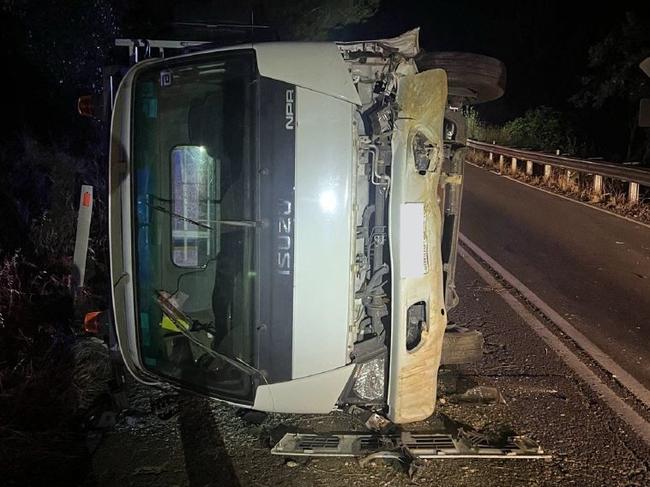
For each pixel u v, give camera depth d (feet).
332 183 12.60
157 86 13.56
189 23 19.03
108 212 13.53
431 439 15.21
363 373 13.89
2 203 25.35
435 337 13.66
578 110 94.43
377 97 13.38
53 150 29.89
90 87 32.19
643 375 19.69
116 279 13.65
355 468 14.16
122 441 15.02
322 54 12.84
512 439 15.46
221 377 13.84
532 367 19.99
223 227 13.70
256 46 13.02
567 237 40.83
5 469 13.76
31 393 16.06
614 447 15.52
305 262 12.62
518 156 78.38
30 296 20.88
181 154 13.69
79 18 31.40
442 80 13.24
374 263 13.46
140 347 13.89
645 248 38.06
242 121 13.12
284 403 13.37
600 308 26.17
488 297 27.12
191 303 14.07
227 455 14.55
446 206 15.97
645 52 74.64
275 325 12.84
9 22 29.12
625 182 59.67
